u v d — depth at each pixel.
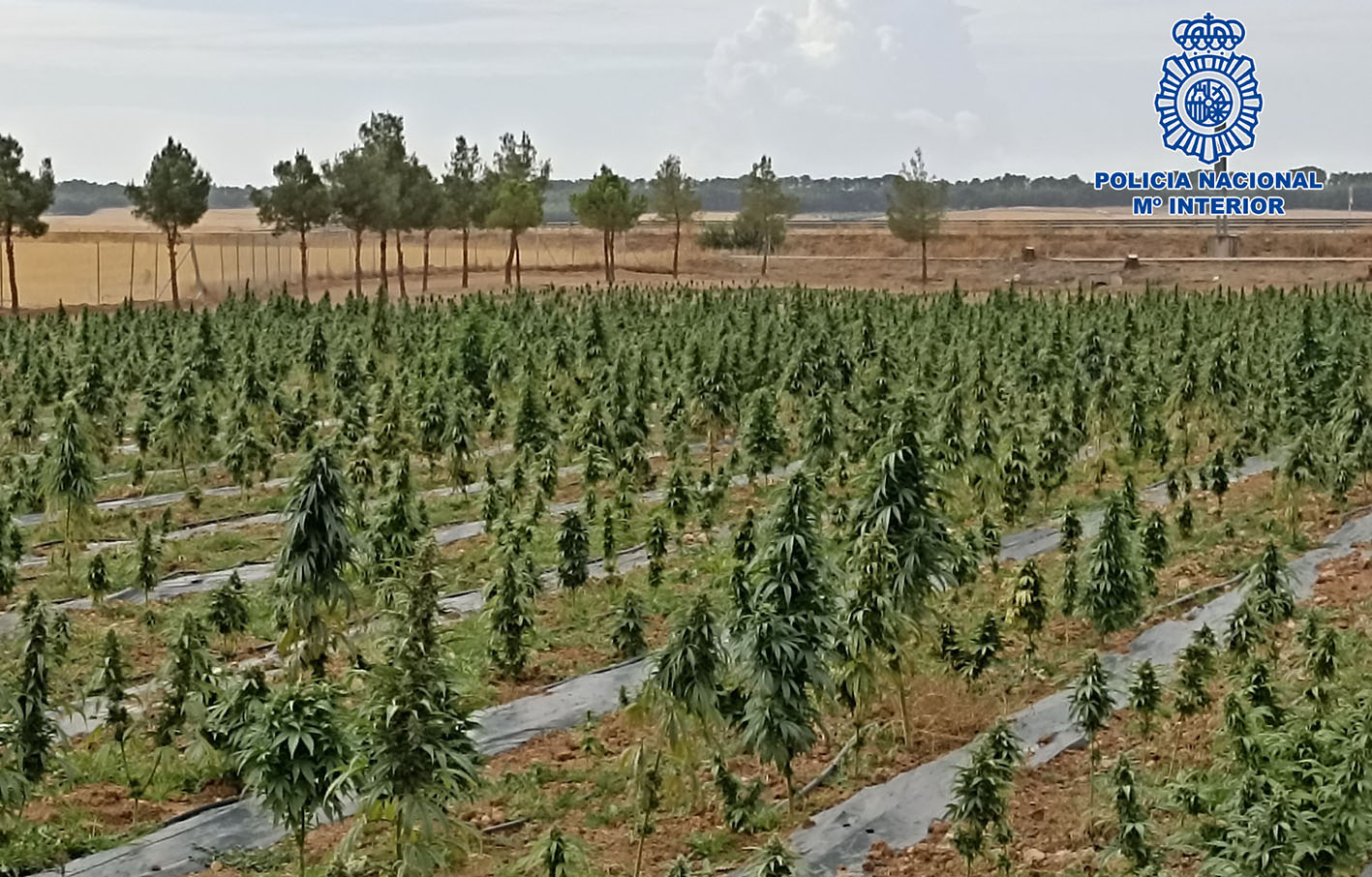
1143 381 31.16
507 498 25.39
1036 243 106.31
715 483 25.44
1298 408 29.59
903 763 15.39
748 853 13.33
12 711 13.20
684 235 128.12
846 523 18.44
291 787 11.53
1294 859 11.07
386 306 54.69
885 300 54.72
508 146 89.00
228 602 17.34
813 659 13.45
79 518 22.59
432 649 12.08
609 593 21.42
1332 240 98.50
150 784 14.42
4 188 64.44
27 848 12.98
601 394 31.05
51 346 43.44
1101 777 14.23
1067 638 18.97
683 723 12.97
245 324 47.81
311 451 15.52
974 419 26.30
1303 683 16.56
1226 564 22.12
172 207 70.12
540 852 12.08
